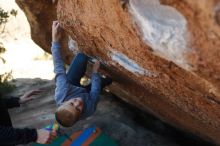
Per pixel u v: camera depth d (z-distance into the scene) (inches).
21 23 443.5
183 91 108.1
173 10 72.2
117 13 91.0
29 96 129.1
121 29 96.4
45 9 171.6
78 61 144.3
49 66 336.8
